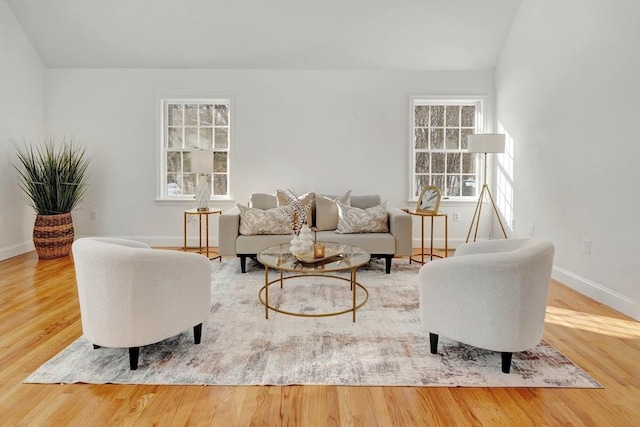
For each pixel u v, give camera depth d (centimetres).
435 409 171
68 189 457
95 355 218
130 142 519
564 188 360
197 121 531
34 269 399
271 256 292
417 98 515
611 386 189
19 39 465
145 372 200
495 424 162
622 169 288
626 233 285
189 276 219
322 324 264
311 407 173
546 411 170
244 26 464
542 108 397
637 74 273
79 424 160
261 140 518
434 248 526
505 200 485
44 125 512
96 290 196
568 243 355
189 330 253
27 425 159
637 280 276
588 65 325
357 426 160
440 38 476
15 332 248
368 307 297
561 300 317
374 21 457
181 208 525
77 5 445
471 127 531
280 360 213
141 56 499
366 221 405
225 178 536
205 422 162
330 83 514
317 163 520
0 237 443
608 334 250
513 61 459
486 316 199
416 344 234
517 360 215
